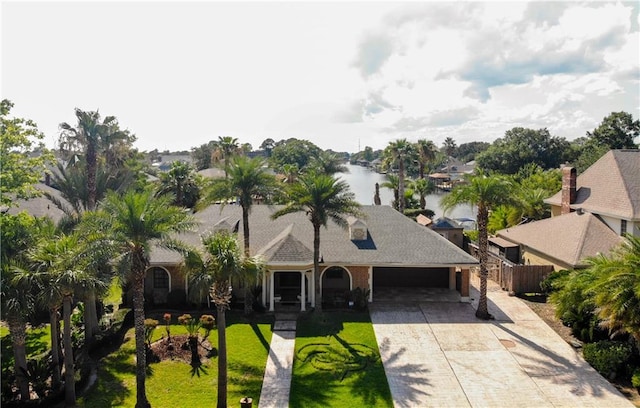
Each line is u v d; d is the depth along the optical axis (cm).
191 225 1941
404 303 3077
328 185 2686
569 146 8925
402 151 6438
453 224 4425
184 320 2338
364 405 1856
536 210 4544
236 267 1839
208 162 12250
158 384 2034
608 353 2069
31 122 2655
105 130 3175
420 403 1864
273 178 2820
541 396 1908
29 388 2012
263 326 2711
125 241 1758
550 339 2459
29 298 1767
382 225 3484
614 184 3472
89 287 1783
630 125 6988
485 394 1930
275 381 2066
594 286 1972
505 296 3167
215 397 1934
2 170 2470
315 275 2816
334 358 2272
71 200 3284
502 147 8862
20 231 2050
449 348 2370
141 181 5138
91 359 2284
